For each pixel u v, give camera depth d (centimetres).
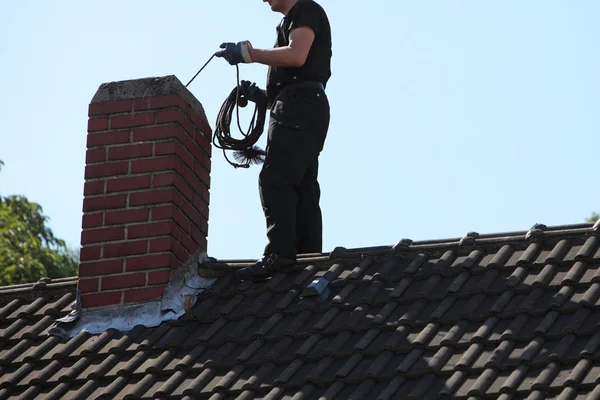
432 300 2736
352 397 2423
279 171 3084
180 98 3169
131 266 3027
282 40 3161
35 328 3038
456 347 2523
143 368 2762
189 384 2656
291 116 3100
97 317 3006
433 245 2959
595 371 2309
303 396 2478
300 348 2655
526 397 2309
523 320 2547
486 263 2830
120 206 3092
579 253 2734
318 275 2994
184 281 3052
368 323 2697
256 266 3045
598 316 2497
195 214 3170
